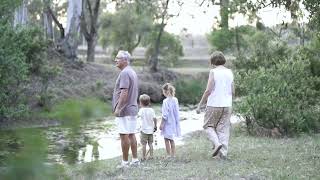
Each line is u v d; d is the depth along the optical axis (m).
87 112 4.57
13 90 33.88
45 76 40.16
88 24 73.00
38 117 35.09
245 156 16.11
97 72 55.00
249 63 35.62
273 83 24.73
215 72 15.30
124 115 15.23
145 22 77.69
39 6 60.75
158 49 70.06
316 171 12.98
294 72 25.94
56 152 12.14
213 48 69.25
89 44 68.25
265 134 23.64
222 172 12.94
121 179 12.59
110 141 26.00
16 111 32.28
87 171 6.78
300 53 30.14
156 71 66.12
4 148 15.60
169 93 17.25
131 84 15.19
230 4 23.73
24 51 36.41
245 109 23.75
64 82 48.12
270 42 37.84
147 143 19.06
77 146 8.87
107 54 97.88
